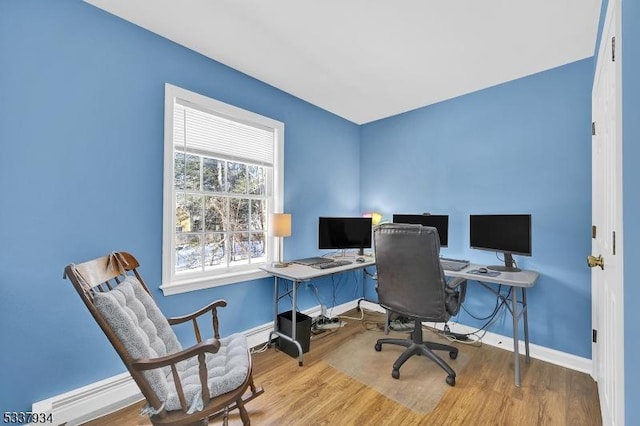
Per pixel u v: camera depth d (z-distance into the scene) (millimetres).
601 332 1725
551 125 2328
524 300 2244
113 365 1771
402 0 1646
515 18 1774
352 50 2152
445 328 2779
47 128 1567
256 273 2566
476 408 1717
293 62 2332
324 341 2656
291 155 2932
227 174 2479
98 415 1673
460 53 2164
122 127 1834
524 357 2332
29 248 1517
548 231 2330
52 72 1581
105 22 1760
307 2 1671
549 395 1838
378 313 3463
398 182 3393
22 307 1497
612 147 1311
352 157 3672
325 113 3305
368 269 3668
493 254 2643
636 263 896
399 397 1823
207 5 1701
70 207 1644
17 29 1480
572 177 2225
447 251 2943
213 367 1389
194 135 2234
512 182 2529
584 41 1985
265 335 2604
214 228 2402
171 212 2061
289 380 2012
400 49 2131
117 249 1815
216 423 1597
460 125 2875
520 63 2283
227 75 2381
